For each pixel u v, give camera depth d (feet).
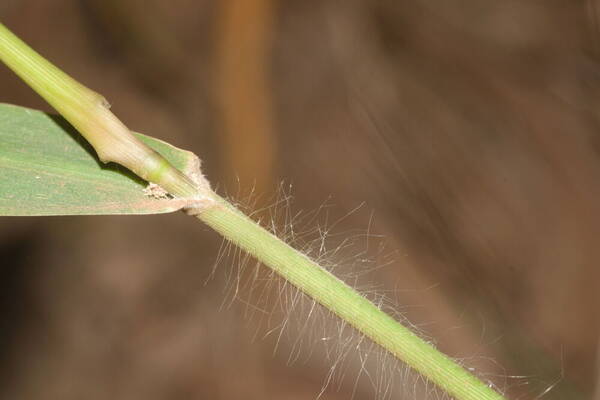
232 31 2.52
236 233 1.11
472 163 2.32
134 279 2.70
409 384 2.02
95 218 2.79
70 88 1.11
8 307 2.64
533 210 2.27
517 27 2.40
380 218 2.25
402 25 2.48
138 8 2.75
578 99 2.34
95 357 2.60
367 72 2.48
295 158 2.49
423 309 2.04
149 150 1.12
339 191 2.35
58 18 2.94
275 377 2.34
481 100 2.40
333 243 2.21
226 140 2.55
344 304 1.10
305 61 2.52
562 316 2.18
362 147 2.38
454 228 2.19
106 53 2.87
